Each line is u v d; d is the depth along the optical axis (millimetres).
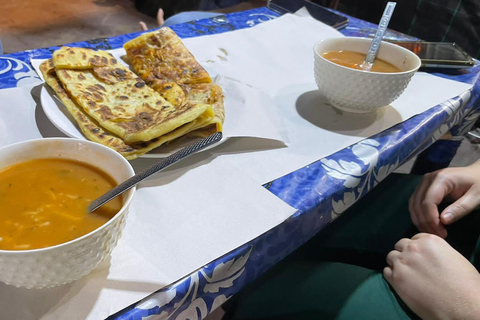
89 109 627
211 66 932
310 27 1228
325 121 778
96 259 375
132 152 562
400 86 734
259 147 675
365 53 852
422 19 1953
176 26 1132
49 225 367
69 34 2498
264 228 508
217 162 614
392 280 665
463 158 1896
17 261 323
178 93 747
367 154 693
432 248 650
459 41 1881
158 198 529
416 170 1400
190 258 451
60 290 392
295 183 605
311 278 720
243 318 735
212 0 2986
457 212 764
